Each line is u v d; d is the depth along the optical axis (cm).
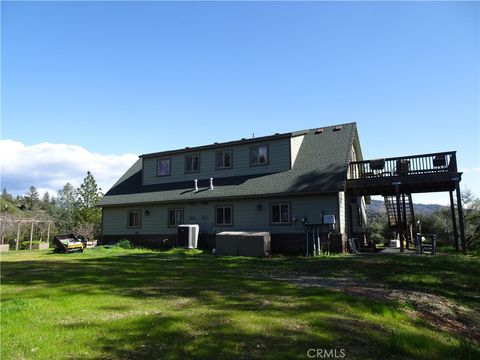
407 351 473
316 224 1859
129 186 2677
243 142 2234
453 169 1747
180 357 423
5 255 2025
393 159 1859
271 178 2075
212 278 1008
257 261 1502
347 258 1535
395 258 1487
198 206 2236
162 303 684
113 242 2547
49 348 448
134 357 422
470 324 691
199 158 2412
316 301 697
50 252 2256
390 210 2483
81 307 650
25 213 4778
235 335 496
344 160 1981
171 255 1825
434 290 910
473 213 2620
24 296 757
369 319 596
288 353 438
